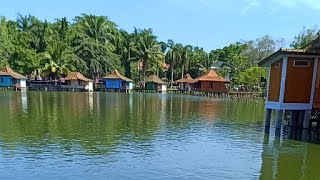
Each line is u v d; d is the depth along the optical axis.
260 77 66.62
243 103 48.94
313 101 21.39
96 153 15.12
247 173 12.85
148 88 84.56
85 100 45.72
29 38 77.56
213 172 12.84
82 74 80.31
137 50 87.06
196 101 51.25
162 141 18.19
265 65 23.12
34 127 21.39
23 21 81.62
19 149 15.49
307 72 21.20
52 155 14.56
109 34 87.06
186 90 82.00
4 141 17.09
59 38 80.06
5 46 71.69
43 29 78.62
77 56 78.81
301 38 72.69
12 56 74.25
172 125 24.05
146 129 21.89
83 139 18.02
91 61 80.50
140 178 11.89
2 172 12.18
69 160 13.85
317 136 20.62
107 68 83.75
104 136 19.02
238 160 14.70
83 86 74.94
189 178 12.05
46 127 21.50
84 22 85.19
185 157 14.91
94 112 30.67
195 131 21.75
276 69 21.97
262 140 19.22
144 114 30.50
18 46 74.31
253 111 36.59
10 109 31.44
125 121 25.30
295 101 21.22
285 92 21.06
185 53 92.88
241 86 71.44
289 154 15.95
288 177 12.48
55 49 75.69
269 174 12.77
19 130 20.22
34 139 17.70
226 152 16.09
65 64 76.19
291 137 20.22
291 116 23.06
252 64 80.81
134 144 17.20
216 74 74.31
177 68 95.94
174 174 12.45
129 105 39.56
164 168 13.12
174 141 18.30
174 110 35.31
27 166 12.92
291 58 20.92
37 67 74.88
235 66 82.69
